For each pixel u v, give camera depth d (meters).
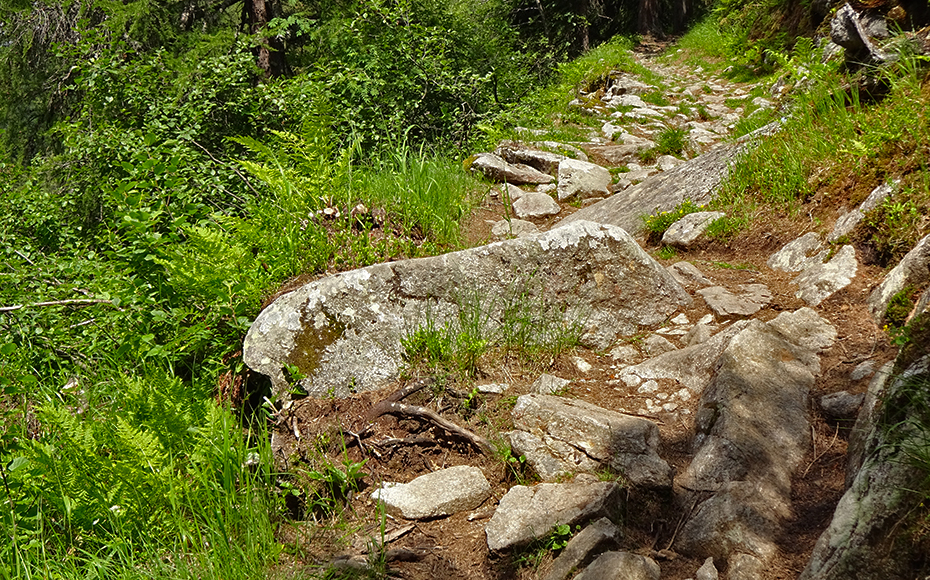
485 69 14.48
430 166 7.40
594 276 4.25
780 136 5.84
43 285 5.36
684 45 21.23
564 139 10.60
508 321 4.01
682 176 6.60
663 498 2.96
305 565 2.87
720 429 3.11
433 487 3.15
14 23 15.79
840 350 3.59
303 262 4.57
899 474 2.31
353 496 3.22
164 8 15.36
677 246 5.48
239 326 4.07
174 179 5.05
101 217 9.16
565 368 3.96
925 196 4.10
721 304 4.28
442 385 3.65
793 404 3.26
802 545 2.61
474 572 2.81
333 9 15.59
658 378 3.76
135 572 2.79
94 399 4.33
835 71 5.98
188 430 3.30
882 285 3.82
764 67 14.74
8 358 4.78
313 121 5.75
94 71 9.38
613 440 3.18
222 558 2.83
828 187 4.95
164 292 4.47
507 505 2.94
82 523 3.13
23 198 8.62
